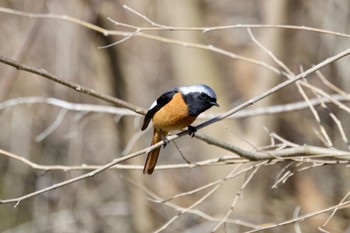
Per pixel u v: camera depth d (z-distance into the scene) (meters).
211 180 15.70
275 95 15.46
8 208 16.83
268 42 15.58
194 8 16.41
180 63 16.36
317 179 16.25
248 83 17.38
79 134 16.02
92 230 16.41
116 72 15.88
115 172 16.14
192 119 8.12
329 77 16.94
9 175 16.84
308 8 17.14
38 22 13.66
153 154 8.41
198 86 8.05
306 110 16.80
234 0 19.50
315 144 16.78
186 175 17.20
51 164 16.66
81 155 16.56
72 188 16.44
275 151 8.07
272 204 14.79
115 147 16.50
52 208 16.55
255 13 18.91
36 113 16.39
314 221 14.45
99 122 16.55
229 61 18.36
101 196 16.72
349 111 8.20
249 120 15.51
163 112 8.02
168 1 16.28
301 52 17.12
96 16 15.08
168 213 15.41
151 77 17.75
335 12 16.86
